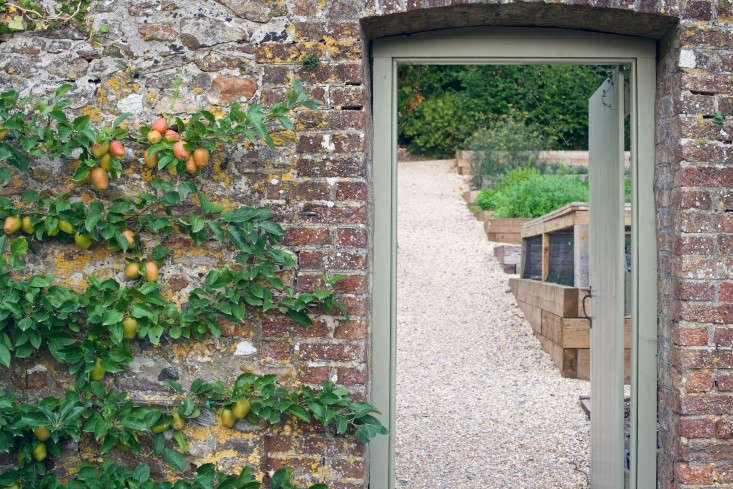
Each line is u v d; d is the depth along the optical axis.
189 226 2.95
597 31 3.11
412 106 14.65
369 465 3.14
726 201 2.84
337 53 2.93
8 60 3.00
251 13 2.96
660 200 3.05
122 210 2.89
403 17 2.96
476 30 3.13
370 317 3.12
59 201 2.89
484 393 6.05
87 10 3.00
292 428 2.94
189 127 2.78
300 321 2.89
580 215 6.34
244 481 2.83
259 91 2.96
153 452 2.96
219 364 2.95
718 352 2.83
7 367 2.99
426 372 6.63
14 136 2.93
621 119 3.25
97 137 2.82
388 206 3.17
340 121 2.92
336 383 2.91
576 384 6.25
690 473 2.83
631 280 3.12
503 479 4.42
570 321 6.43
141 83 2.98
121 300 2.85
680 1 2.88
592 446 3.85
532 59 3.13
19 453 2.92
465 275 9.02
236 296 2.86
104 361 2.89
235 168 2.94
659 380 3.07
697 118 2.86
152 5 2.99
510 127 12.68
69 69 3.00
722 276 2.83
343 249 2.91
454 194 12.48
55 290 2.90
